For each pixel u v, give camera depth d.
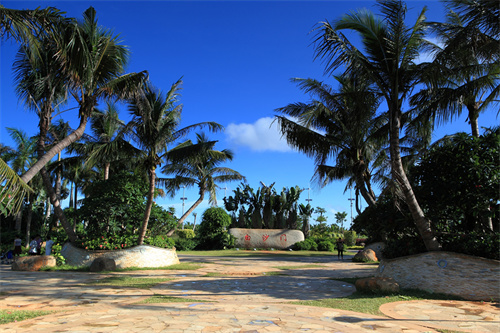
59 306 7.51
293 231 36.25
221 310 7.12
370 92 11.16
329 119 17.02
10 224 34.97
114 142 15.38
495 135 10.78
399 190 10.25
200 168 28.25
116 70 12.19
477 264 9.23
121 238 16.33
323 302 8.15
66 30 9.02
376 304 7.96
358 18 10.38
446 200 10.91
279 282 11.66
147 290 9.70
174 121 15.73
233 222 38.25
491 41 9.84
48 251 16.59
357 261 20.66
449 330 5.95
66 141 10.44
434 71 10.06
